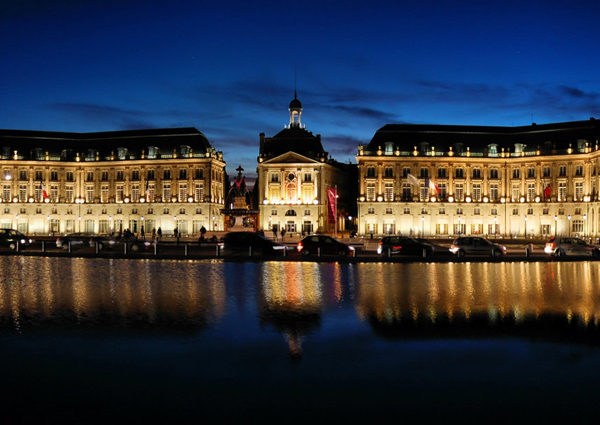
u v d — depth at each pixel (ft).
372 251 183.01
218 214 392.27
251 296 78.59
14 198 384.47
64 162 387.34
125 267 123.54
